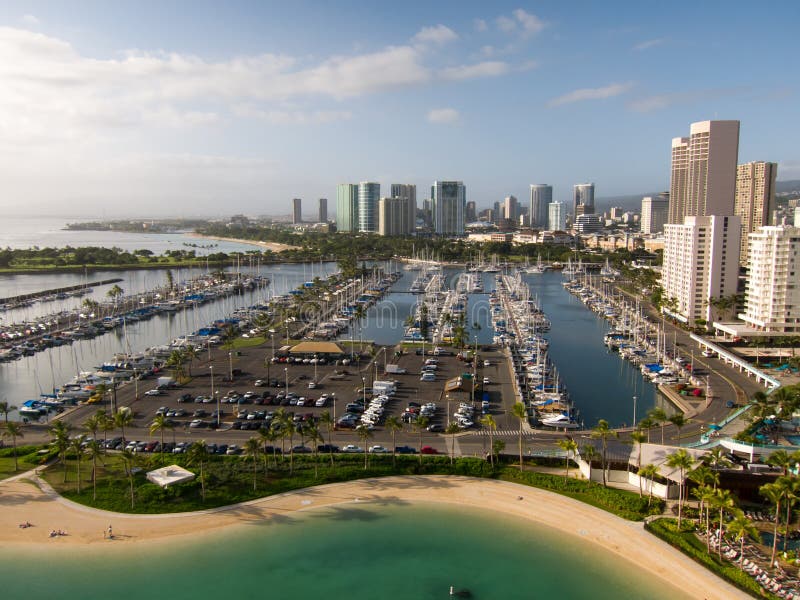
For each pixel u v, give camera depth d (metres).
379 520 157.62
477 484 175.38
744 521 131.50
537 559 140.50
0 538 147.00
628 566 137.00
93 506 161.00
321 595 128.25
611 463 175.00
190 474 172.00
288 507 163.50
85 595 127.81
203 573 135.75
